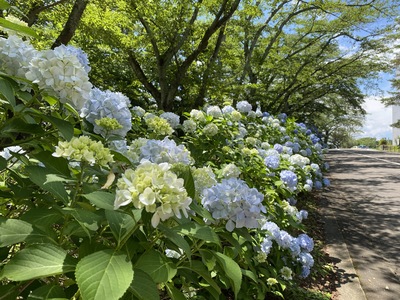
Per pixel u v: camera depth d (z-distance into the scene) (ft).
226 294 9.46
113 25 26.48
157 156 5.86
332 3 45.50
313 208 23.76
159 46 32.86
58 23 23.07
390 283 13.00
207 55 35.32
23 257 2.92
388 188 33.47
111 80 36.99
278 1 45.24
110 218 3.44
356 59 65.82
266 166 13.74
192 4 29.17
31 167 3.91
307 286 12.48
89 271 2.65
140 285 3.04
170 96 30.99
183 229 3.74
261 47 54.70
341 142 222.48
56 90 4.33
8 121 4.36
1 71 4.60
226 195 5.32
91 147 4.05
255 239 9.37
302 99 75.05
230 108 16.81
